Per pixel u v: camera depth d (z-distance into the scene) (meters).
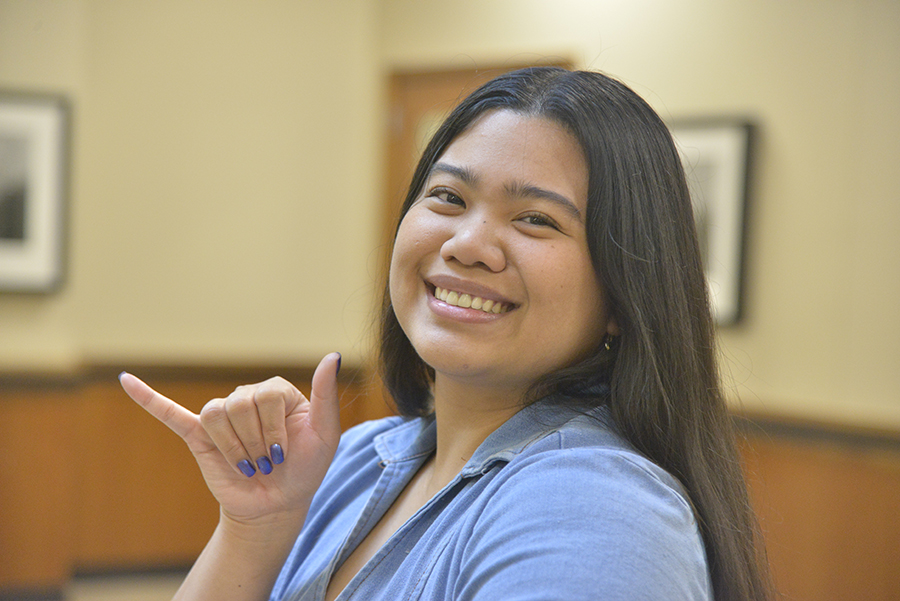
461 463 0.98
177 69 4.11
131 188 4.07
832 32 3.35
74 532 3.80
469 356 0.89
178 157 4.12
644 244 0.88
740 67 3.54
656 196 0.89
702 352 0.93
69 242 3.81
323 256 4.27
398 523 1.00
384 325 1.18
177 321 4.13
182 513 3.94
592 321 0.91
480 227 0.88
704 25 3.61
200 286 4.16
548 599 0.61
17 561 3.58
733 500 0.92
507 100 0.92
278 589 1.08
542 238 0.88
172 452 3.93
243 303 4.20
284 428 1.01
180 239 4.13
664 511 0.71
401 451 1.09
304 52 4.25
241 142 4.20
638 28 3.76
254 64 4.20
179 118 4.12
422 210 0.95
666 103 3.68
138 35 4.06
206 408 1.01
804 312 3.39
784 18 3.45
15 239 3.73
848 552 3.16
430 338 0.91
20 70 3.74
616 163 0.87
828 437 3.21
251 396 1.01
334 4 4.27
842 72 3.33
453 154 0.93
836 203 3.34
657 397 0.87
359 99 4.29
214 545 1.08
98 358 3.96
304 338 4.26
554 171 0.87
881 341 3.23
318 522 1.12
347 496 1.13
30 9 3.75
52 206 3.76
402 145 4.31
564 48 3.94
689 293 0.93
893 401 3.19
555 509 0.68
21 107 3.73
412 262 0.94
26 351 3.74
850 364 3.29
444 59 4.20
